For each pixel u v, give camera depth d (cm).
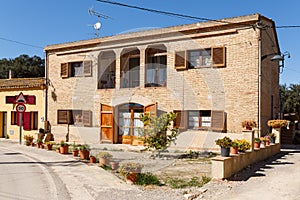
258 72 1479
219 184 843
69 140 2033
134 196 714
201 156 1395
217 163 907
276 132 1513
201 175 971
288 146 1808
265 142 1362
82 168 1058
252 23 1496
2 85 2317
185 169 1079
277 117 1947
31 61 5103
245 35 1514
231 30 1542
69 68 2091
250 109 1488
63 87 2095
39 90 2180
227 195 742
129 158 1320
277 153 1469
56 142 2030
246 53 1509
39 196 704
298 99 3400
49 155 1374
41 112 2162
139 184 831
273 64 1841
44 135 2084
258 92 1475
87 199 689
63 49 2114
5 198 682
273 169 1066
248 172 1012
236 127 1516
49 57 2180
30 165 1107
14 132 2239
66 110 2062
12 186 792
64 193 734
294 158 1320
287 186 831
